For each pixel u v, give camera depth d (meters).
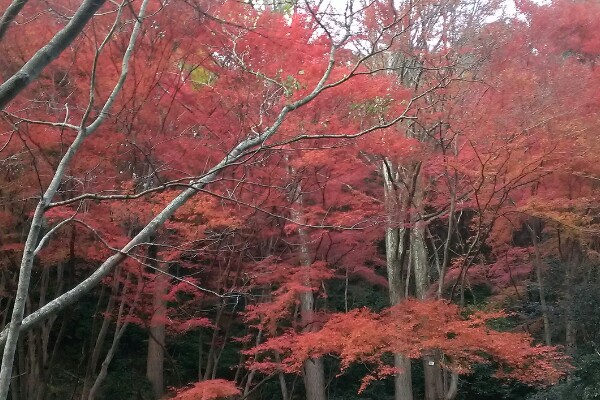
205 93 9.17
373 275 15.36
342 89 9.40
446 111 11.02
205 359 16.52
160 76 8.30
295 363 10.23
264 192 9.64
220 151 9.02
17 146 8.25
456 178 11.44
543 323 15.92
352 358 9.18
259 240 10.88
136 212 8.72
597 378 12.76
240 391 10.33
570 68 12.57
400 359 13.53
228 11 8.10
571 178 11.97
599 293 14.18
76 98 8.61
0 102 3.66
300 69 9.00
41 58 3.84
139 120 8.77
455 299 16.00
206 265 11.37
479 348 9.57
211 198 8.98
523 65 12.79
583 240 13.52
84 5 3.99
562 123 10.65
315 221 10.94
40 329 11.40
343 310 18.05
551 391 13.73
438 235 17.02
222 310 11.80
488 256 17.16
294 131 8.96
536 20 14.00
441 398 12.34
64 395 14.55
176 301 12.05
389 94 10.05
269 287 11.34
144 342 17.16
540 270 15.40
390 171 11.38
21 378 11.60
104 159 8.62
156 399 15.17
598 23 14.00
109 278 10.59
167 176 9.28
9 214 9.34
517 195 12.52
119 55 8.26
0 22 4.16
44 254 9.71
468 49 12.29
